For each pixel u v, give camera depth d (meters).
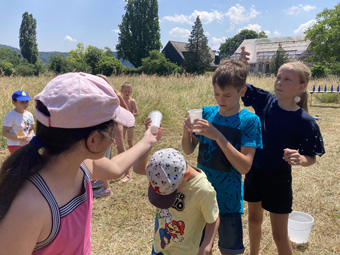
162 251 1.87
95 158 1.05
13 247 0.89
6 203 0.88
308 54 48.41
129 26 72.62
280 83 2.20
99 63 47.94
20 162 0.93
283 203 2.21
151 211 3.66
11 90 7.93
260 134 1.98
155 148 6.06
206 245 1.69
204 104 9.96
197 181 1.73
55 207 0.96
